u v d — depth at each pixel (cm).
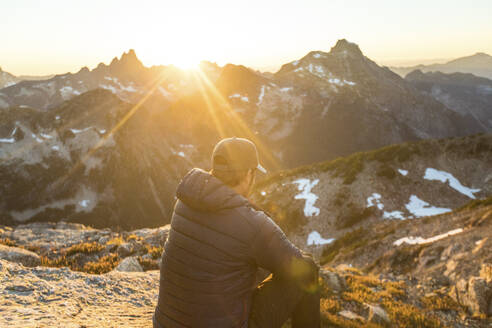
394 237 3638
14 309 269
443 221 3506
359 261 3550
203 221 180
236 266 179
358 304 1083
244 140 201
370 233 4928
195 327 179
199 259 178
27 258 829
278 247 178
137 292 380
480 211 3259
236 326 179
